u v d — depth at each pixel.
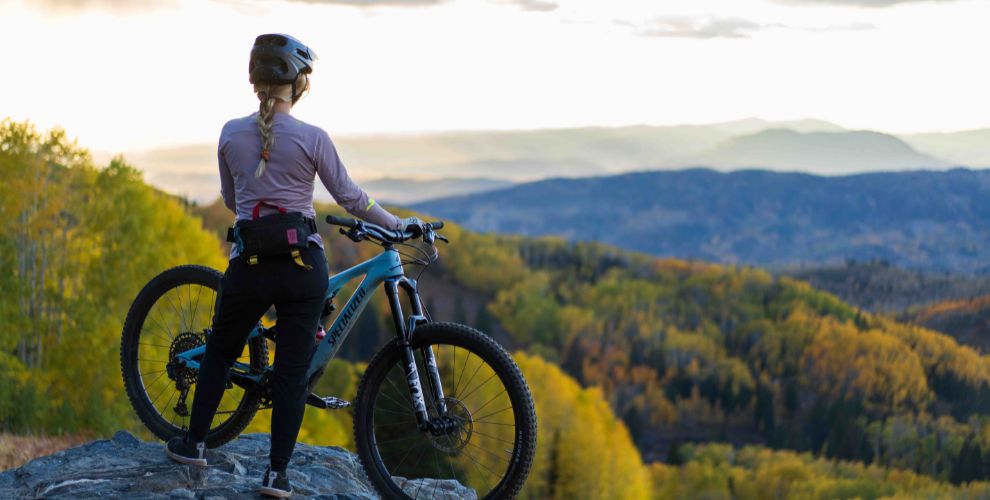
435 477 4.82
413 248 4.08
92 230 30.28
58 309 29.67
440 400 3.84
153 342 4.86
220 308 3.91
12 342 28.44
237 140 3.72
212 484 4.18
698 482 152.88
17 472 4.36
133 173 30.97
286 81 3.66
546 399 107.75
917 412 197.75
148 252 30.61
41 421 25.08
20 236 29.81
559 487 98.25
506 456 3.71
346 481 4.73
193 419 4.15
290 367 3.86
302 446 5.20
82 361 28.70
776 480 153.50
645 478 126.69
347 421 52.38
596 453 99.69
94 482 4.11
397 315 3.92
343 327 4.00
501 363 3.70
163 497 3.96
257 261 3.71
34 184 29.70
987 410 192.88
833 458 175.75
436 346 3.99
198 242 34.06
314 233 3.79
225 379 4.09
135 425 28.50
